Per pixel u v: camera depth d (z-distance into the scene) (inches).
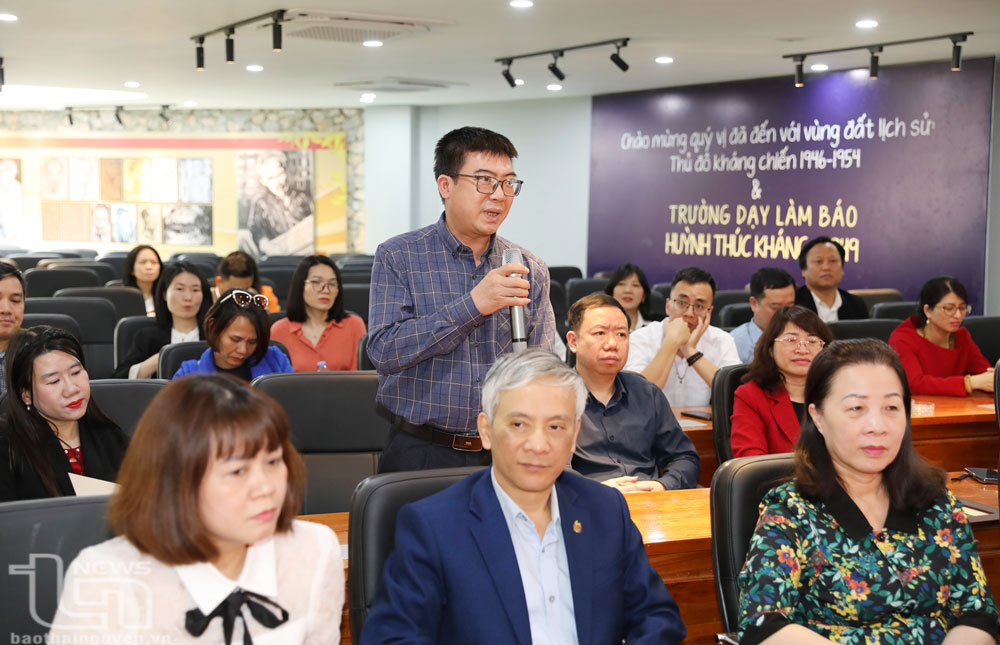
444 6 257.3
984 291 316.5
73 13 276.1
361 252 546.0
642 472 118.1
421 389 94.3
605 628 69.1
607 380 118.3
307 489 109.7
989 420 154.7
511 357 69.5
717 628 92.4
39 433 93.5
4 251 584.1
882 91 342.3
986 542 103.7
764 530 73.8
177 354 149.6
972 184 317.7
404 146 522.0
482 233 95.7
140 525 56.4
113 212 582.2
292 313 189.9
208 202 565.3
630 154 440.8
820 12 254.1
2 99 535.2
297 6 261.9
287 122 550.6
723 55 330.0
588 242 462.6
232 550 60.5
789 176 375.2
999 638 73.9
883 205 343.6
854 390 72.9
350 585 71.2
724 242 401.4
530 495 70.2
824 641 67.7
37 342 93.8
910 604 72.7
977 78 315.3
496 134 95.0
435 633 67.4
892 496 74.9
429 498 70.5
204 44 329.1
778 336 122.2
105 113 577.0
